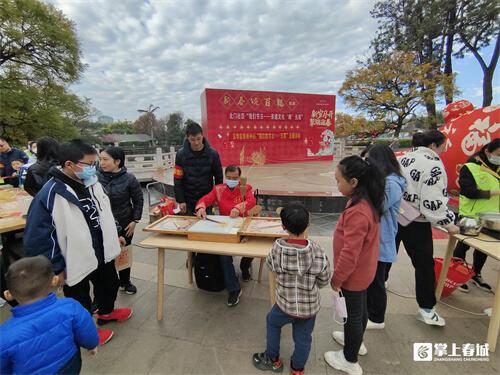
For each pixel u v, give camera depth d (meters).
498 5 13.06
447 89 14.10
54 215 1.62
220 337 2.02
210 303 2.46
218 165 3.04
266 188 6.70
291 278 1.51
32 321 1.12
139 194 2.58
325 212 5.46
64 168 1.74
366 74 15.37
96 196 1.90
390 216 1.81
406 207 1.97
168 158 11.79
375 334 2.03
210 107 11.00
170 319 2.24
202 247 1.97
